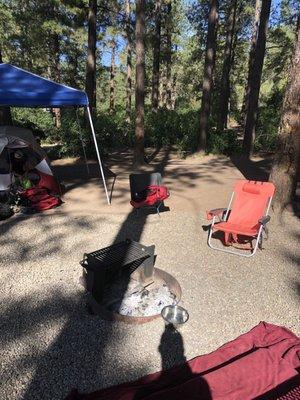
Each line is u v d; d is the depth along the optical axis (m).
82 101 6.86
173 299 3.99
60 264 4.86
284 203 6.71
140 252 4.14
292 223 6.32
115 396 2.74
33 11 20.69
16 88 6.65
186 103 40.44
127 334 3.49
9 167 7.40
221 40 27.41
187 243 5.52
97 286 3.76
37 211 6.88
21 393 2.87
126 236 5.77
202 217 6.64
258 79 12.05
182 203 7.50
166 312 3.56
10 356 3.22
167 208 7.15
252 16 23.31
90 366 3.12
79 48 23.98
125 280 4.27
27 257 5.06
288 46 22.84
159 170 10.82
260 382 2.82
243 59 32.16
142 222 6.38
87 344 3.37
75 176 10.00
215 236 5.79
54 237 5.71
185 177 9.92
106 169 10.95
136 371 3.07
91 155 12.54
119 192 8.28
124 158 13.02
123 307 3.81
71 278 4.51
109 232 5.93
